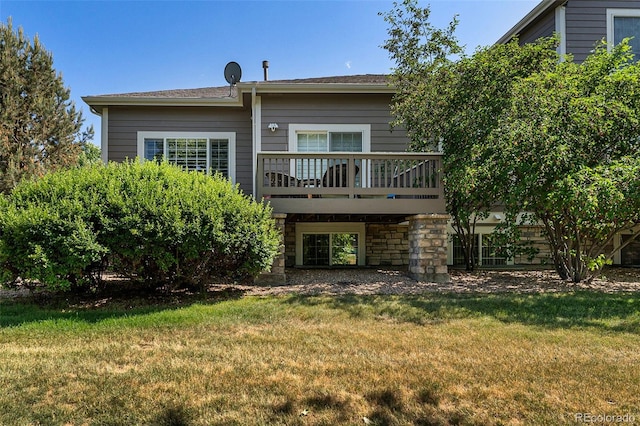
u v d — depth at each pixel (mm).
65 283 4621
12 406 2221
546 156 5453
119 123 9453
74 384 2502
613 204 4984
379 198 6941
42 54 12852
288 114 8969
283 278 6465
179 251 4977
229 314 4344
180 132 9617
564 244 6879
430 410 2193
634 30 8547
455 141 6793
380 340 3404
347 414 2150
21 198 4984
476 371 2707
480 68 6590
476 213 7469
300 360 2930
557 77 6051
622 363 2857
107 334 3604
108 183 5043
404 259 9547
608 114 5566
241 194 5926
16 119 12117
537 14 8734
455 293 5625
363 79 10773
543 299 5102
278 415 2137
